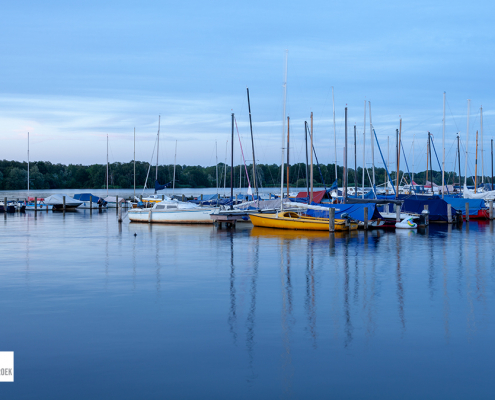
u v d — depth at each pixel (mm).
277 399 9672
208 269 22625
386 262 24641
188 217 48188
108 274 21391
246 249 29469
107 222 51969
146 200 77625
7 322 14242
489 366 11125
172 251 28641
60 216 62719
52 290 18234
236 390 10016
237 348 12188
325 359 11516
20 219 57000
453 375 10688
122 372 10820
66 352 11922
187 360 11445
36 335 13125
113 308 15719
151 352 11930
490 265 23797
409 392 9945
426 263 24359
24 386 10156
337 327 13797
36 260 25281
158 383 10305
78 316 14836
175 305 16094
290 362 11344
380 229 42781
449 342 12602
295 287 18781
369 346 12320
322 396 9789
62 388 10078
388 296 17359
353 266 23469
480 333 13281
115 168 181625
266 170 144125
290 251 28562
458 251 28641
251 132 52844
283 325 13969
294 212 43375
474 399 9672
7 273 21578
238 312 15266
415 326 13875
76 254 27484
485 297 17219
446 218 48469
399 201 44156
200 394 9852
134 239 35062
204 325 13969
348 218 41125
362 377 10594
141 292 17922
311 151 52312
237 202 66625
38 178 181875
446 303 16391
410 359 11516
